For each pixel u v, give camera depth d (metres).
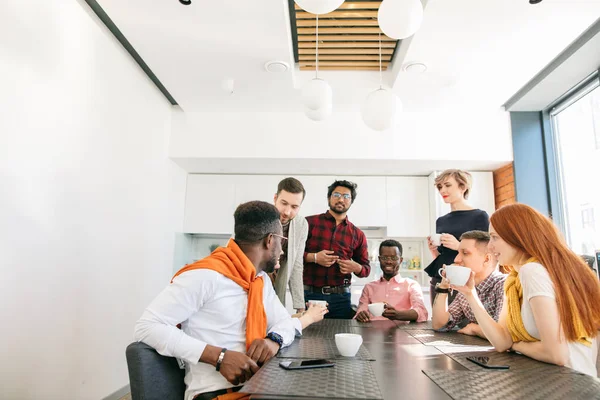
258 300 1.25
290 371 0.98
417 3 1.52
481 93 3.40
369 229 4.68
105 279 2.71
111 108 2.76
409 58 2.85
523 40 2.61
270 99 3.61
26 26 1.94
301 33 2.87
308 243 2.85
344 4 2.57
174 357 1.16
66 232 2.27
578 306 1.14
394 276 2.73
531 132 3.80
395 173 4.36
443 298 1.83
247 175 4.47
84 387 2.47
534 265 1.23
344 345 1.16
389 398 0.78
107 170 2.72
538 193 3.71
